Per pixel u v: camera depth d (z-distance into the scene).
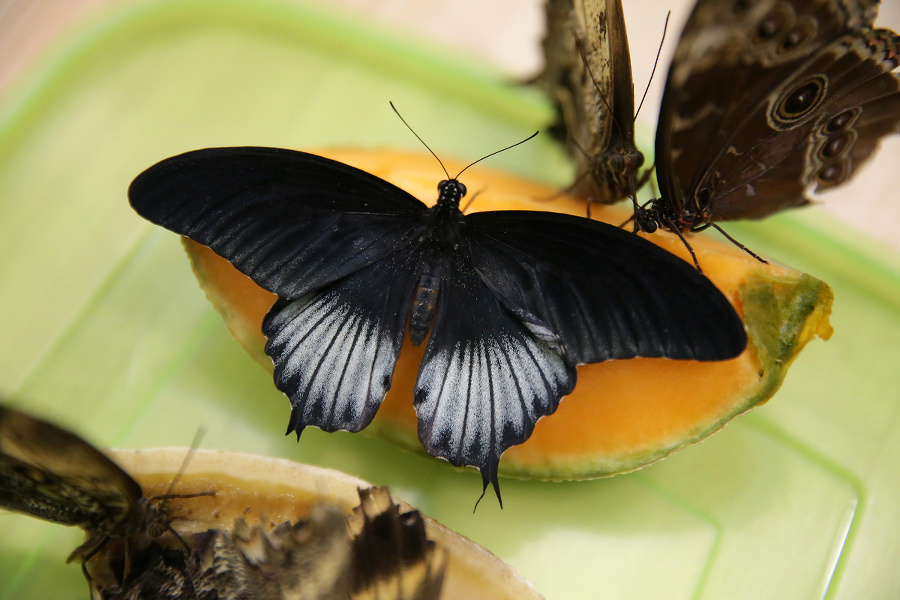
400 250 0.59
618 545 0.61
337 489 0.59
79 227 0.64
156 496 0.59
